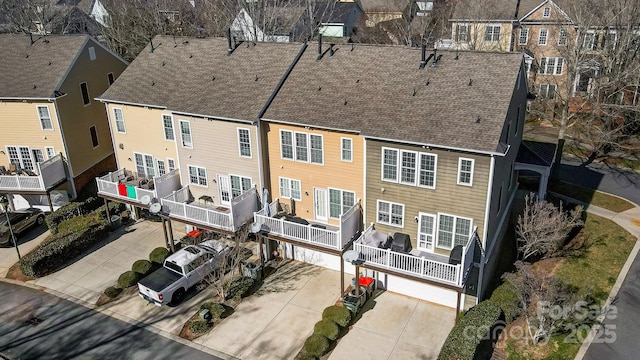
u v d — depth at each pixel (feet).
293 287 87.71
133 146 108.47
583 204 106.83
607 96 127.54
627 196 109.91
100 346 76.43
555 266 87.20
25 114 112.37
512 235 95.40
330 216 89.71
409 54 86.17
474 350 66.39
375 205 82.53
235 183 96.02
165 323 80.74
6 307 86.07
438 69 81.97
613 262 87.81
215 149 94.63
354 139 80.79
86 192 120.57
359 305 80.38
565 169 124.57
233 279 89.30
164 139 103.19
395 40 197.47
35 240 106.42
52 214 107.76
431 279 72.95
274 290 87.15
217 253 89.81
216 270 89.35
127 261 97.96
